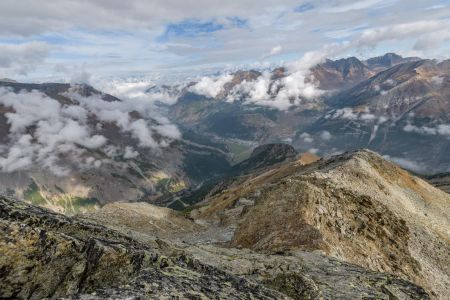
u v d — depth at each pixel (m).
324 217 48.72
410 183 94.25
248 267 28.50
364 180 78.25
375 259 46.06
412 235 59.34
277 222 48.75
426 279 48.34
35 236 17.34
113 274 18.23
